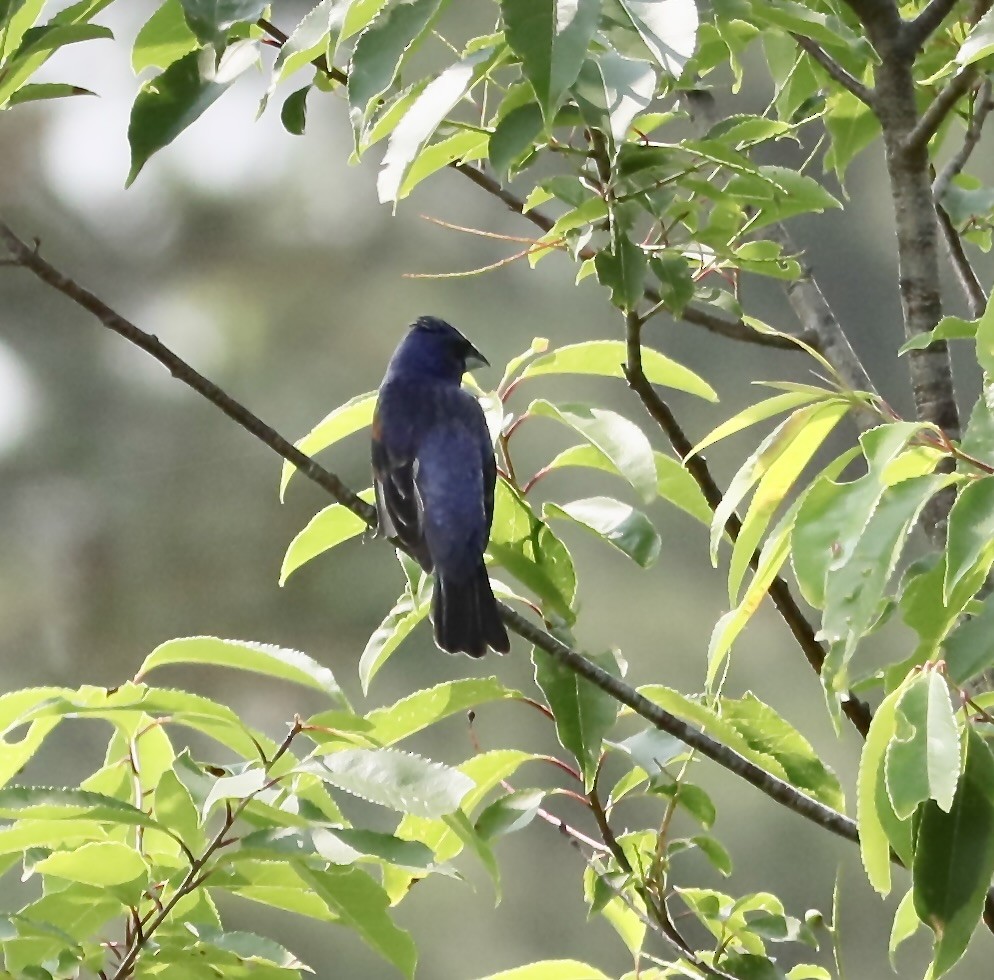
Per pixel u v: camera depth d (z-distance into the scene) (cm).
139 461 2519
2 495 2502
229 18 532
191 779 577
